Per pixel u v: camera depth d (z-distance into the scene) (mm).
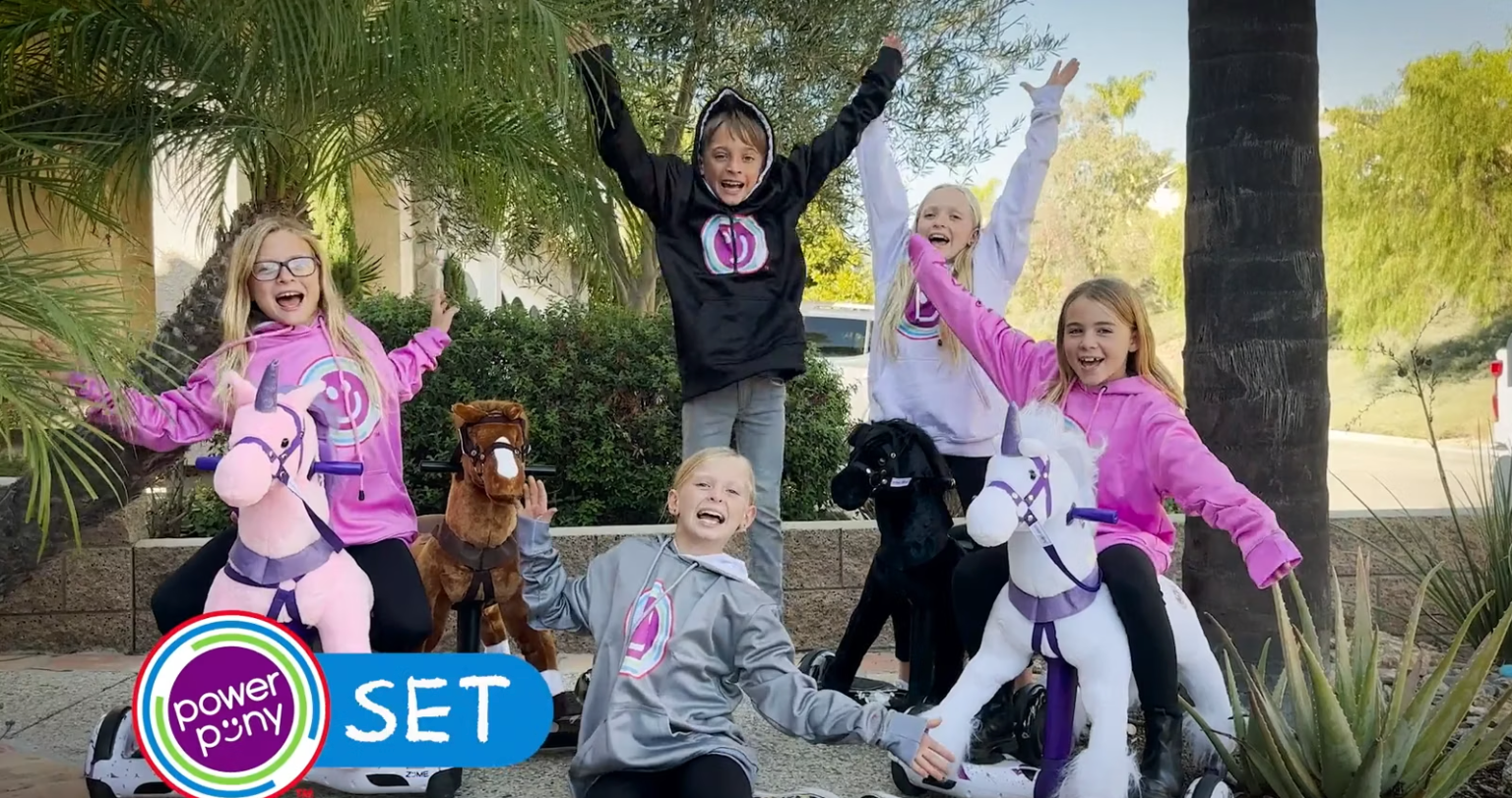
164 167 3916
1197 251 3900
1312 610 3824
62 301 2645
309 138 3945
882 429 3676
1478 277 16141
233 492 2627
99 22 3426
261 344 3236
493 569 3436
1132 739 3562
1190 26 3912
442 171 4457
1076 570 2939
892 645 5418
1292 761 2906
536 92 3348
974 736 3406
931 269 3883
